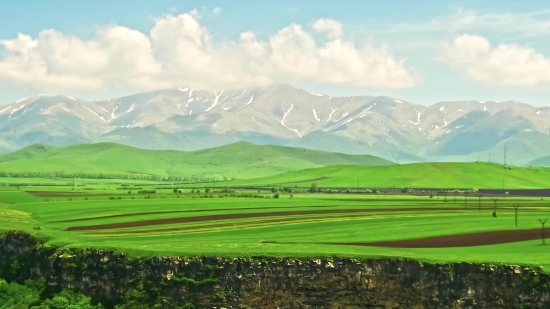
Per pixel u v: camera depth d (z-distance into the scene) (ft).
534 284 417.28
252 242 529.86
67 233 595.06
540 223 655.76
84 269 484.33
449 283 431.02
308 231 601.62
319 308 440.04
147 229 625.00
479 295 424.46
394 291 439.22
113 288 465.06
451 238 552.00
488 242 529.86
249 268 453.17
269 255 461.78
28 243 547.90
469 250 489.26
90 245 508.94
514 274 424.46
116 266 473.67
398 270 444.55
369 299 439.63
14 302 472.85
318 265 452.35
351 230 606.14
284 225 644.69
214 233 592.19
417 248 497.05
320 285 445.37
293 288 446.19
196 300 443.32
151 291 449.48
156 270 459.73
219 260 458.91
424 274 437.17
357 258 453.17
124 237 570.05
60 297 462.19
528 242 529.45
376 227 627.46
